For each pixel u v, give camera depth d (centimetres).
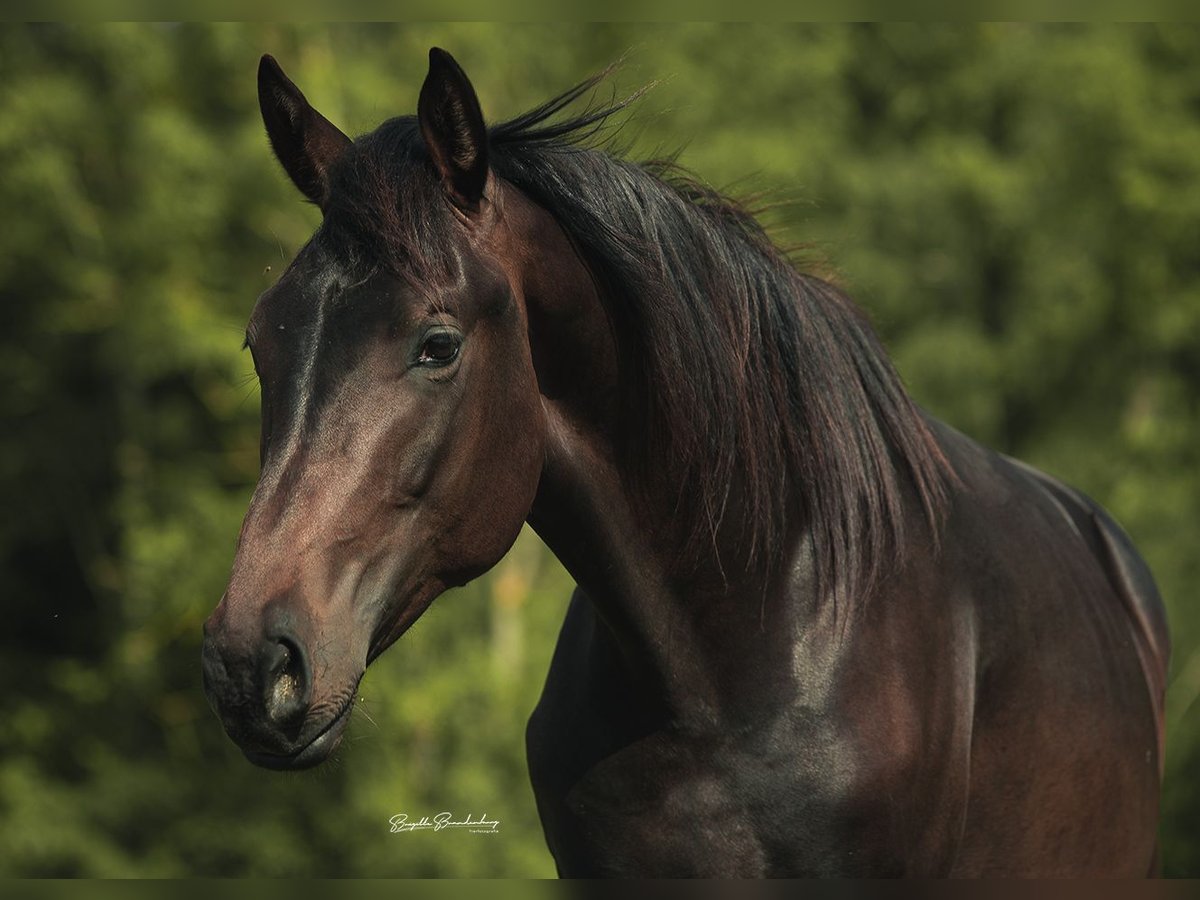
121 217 2191
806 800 444
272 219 2141
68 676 2183
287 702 363
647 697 457
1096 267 2480
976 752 491
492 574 2114
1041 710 505
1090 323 2453
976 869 500
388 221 392
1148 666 596
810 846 445
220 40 2058
